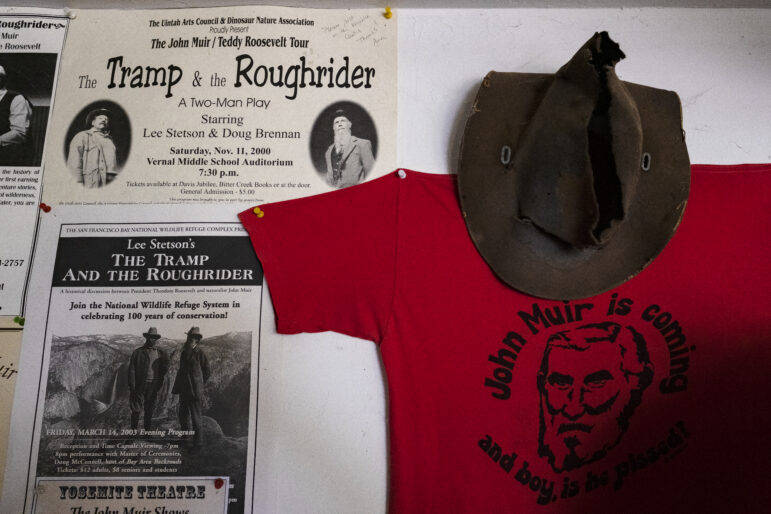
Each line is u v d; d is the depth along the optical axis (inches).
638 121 36.4
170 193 40.9
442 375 38.1
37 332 39.3
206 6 43.2
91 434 38.1
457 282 38.9
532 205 37.8
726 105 42.4
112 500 37.4
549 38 43.1
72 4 42.9
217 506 37.4
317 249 39.5
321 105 41.8
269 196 40.7
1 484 37.4
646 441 37.8
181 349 39.1
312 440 38.4
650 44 43.1
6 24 43.0
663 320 38.9
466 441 37.5
